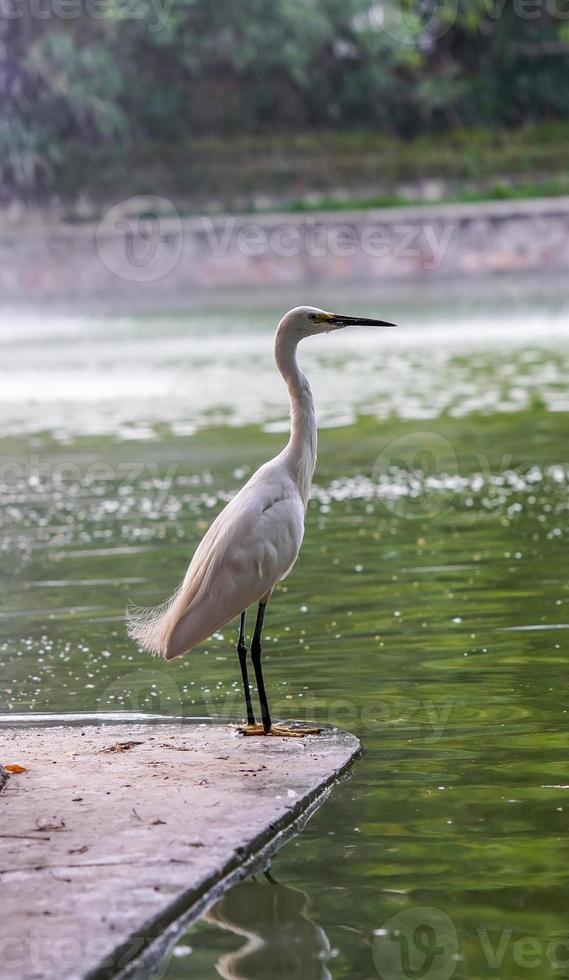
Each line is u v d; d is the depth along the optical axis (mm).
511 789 6273
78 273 44875
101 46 49688
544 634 8781
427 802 6160
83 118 50875
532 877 5305
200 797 6168
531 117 56250
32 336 35500
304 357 29031
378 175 51188
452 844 5656
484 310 35656
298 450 7797
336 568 11086
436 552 11453
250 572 7176
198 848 5523
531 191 49031
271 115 54281
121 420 21234
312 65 53781
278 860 5570
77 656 9062
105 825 5820
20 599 10734
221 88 53406
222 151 51688
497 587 10086
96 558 12102
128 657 9000
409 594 10047
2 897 5094
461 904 5105
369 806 6141
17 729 7551
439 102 54281
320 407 21094
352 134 54281
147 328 35969
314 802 6223
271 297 41500
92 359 29828
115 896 5082
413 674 8141
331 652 8711
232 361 28156
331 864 5508
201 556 7320
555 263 43000
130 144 51719
